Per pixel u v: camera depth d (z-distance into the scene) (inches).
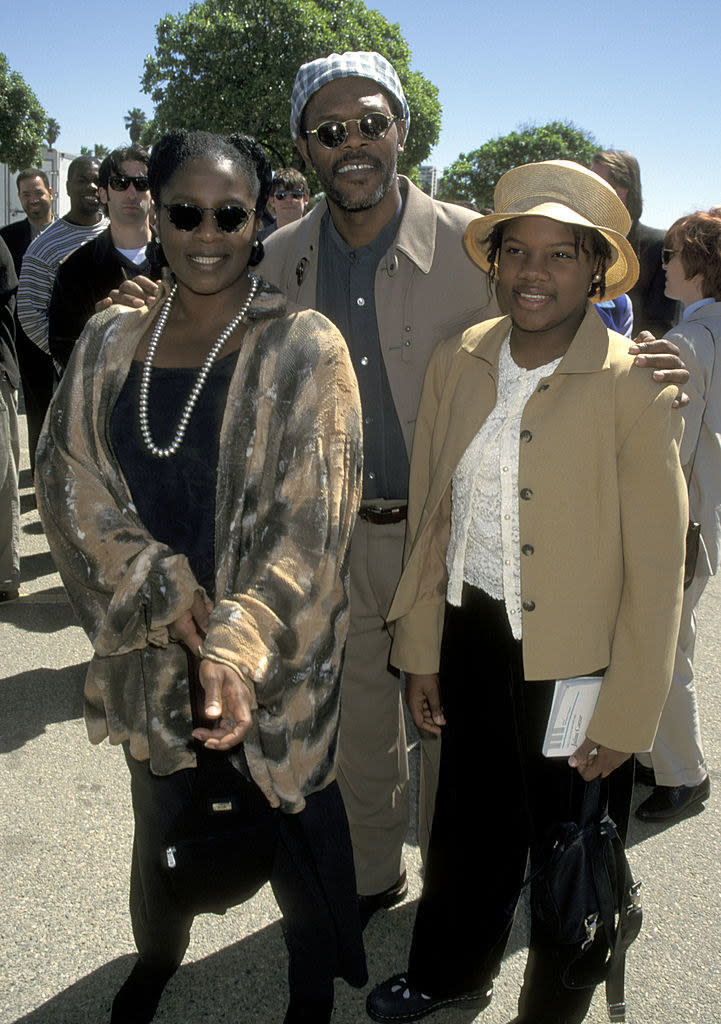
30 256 165.8
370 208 72.1
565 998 63.4
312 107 71.4
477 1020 73.9
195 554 57.3
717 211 100.7
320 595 54.0
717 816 104.1
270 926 84.3
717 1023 72.7
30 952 79.0
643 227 160.7
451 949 70.1
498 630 62.0
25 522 209.8
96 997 74.5
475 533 62.4
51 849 92.8
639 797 108.7
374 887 85.9
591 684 58.2
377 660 81.0
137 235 136.6
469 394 62.3
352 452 55.9
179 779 61.4
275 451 55.4
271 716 55.9
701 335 95.0
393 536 79.0
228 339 57.1
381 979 79.0
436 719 69.9
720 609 174.1
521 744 61.8
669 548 55.7
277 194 204.8
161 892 64.6
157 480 57.2
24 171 231.9
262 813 57.9
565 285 55.7
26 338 201.3
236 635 50.1
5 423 156.1
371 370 76.6
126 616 53.7
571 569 57.2
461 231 75.9
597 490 56.6
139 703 61.1
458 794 66.8
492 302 75.4
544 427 56.9
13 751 111.9
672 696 100.1
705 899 88.5
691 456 94.2
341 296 77.5
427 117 1311.5
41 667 137.3
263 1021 73.3
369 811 83.6
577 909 58.8
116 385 58.3
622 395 55.0
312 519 53.7
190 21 1107.3
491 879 67.7
